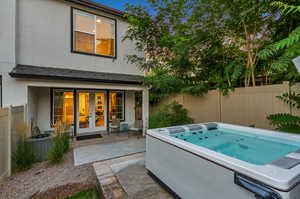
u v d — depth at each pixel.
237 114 4.62
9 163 3.44
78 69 6.27
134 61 6.98
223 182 1.61
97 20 6.77
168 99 7.20
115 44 7.12
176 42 5.96
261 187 1.28
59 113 6.70
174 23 5.98
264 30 4.55
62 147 4.20
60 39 5.89
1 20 4.65
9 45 4.71
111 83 6.24
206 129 3.87
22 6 5.16
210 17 4.83
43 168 3.74
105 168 3.33
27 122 4.68
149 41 6.50
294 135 2.76
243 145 3.13
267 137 3.17
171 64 6.37
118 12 7.00
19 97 4.62
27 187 2.98
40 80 4.89
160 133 2.93
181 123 5.89
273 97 3.79
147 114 7.10
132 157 4.03
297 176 1.26
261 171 1.33
